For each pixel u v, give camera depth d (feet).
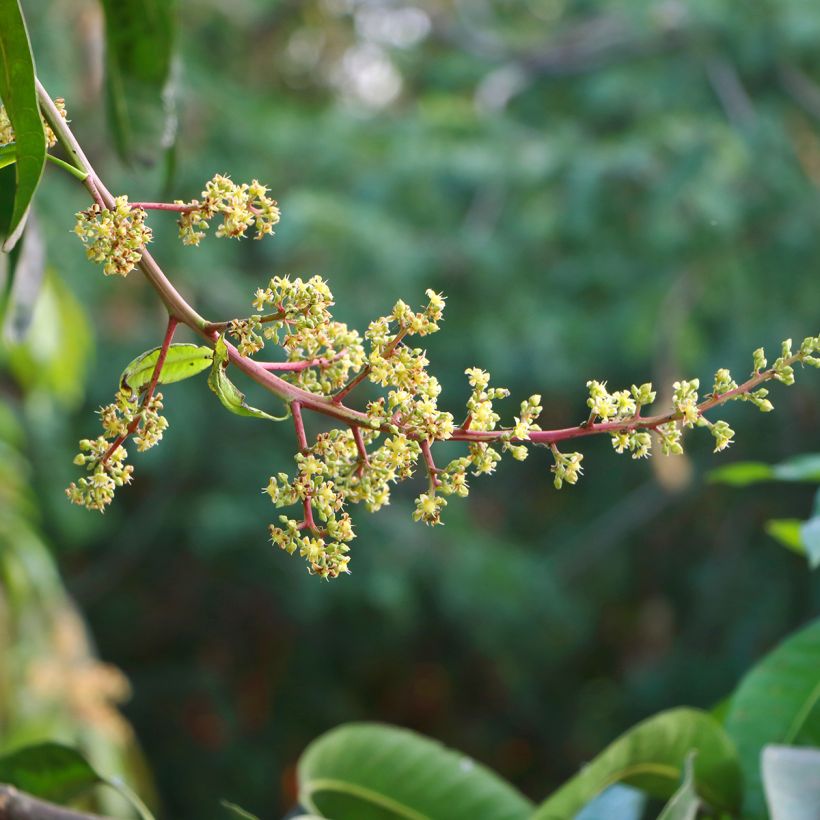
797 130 24.94
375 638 31.89
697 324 25.23
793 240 24.04
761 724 4.49
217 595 31.71
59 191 20.03
